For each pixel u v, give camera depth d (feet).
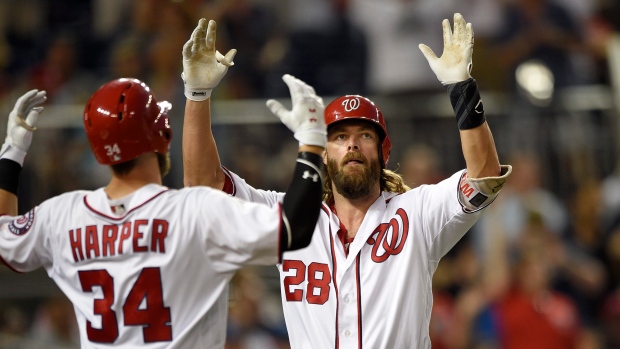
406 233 54.29
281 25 143.02
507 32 135.03
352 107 56.13
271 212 43.42
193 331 44.32
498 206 112.37
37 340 110.83
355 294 53.57
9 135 51.13
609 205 119.14
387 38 131.75
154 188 45.39
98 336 44.65
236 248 43.47
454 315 108.06
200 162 54.03
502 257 107.24
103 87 46.21
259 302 106.01
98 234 45.06
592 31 141.28
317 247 55.26
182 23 138.72
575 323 106.22
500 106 123.44
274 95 136.36
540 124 122.31
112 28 145.38
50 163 122.01
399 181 58.95
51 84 139.23
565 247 115.96
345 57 138.31
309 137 44.27
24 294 117.39
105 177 120.78
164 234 44.14
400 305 53.06
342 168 55.42
